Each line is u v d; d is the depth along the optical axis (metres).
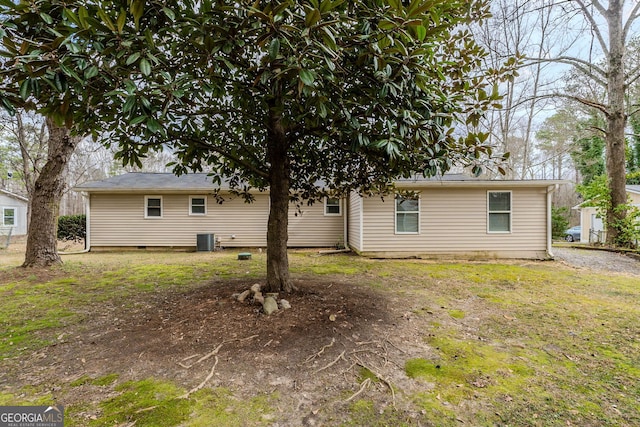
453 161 3.18
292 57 1.96
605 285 5.25
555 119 18.70
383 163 3.52
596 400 2.03
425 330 3.19
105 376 2.26
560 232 16.67
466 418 1.84
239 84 2.71
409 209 8.53
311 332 2.96
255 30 2.01
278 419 1.82
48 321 3.38
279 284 4.07
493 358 2.61
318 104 2.36
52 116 2.22
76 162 21.06
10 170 18.28
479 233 8.43
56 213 6.50
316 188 5.06
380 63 2.22
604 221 10.49
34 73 1.72
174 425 1.75
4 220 17.11
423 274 6.09
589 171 17.45
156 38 2.31
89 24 1.79
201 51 2.13
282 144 3.95
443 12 2.76
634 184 15.73
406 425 1.78
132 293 4.49
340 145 3.69
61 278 5.51
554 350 2.77
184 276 5.68
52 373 2.30
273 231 4.09
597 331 3.21
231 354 2.55
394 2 1.92
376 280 5.45
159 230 10.73
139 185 10.62
